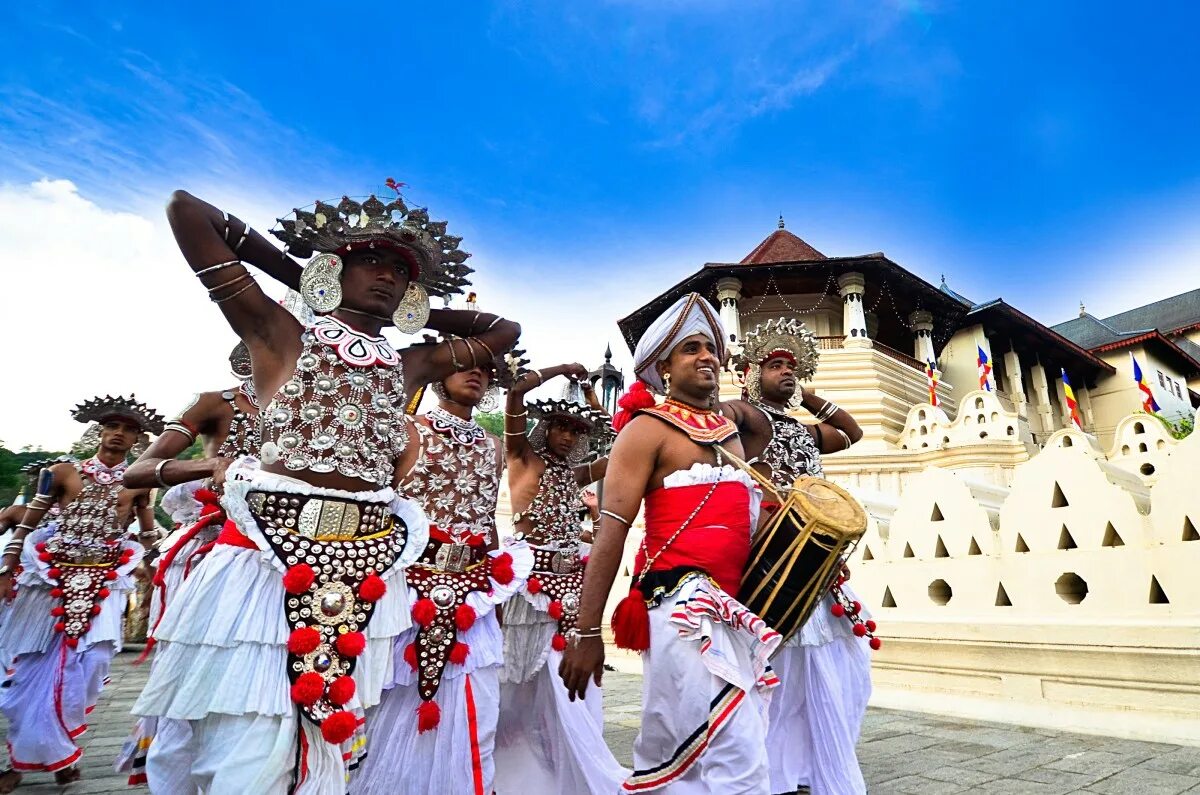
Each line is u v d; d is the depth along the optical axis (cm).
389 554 265
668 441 301
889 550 750
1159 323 4962
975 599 665
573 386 518
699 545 281
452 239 301
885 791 395
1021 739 505
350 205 277
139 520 683
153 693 238
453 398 383
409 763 308
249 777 226
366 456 263
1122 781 398
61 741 471
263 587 246
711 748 252
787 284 2684
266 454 254
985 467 1623
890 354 2722
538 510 464
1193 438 552
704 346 323
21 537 507
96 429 594
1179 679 495
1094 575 590
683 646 264
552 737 418
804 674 384
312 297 269
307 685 234
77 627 498
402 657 314
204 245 255
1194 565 535
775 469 428
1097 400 3700
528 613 428
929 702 627
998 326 3056
